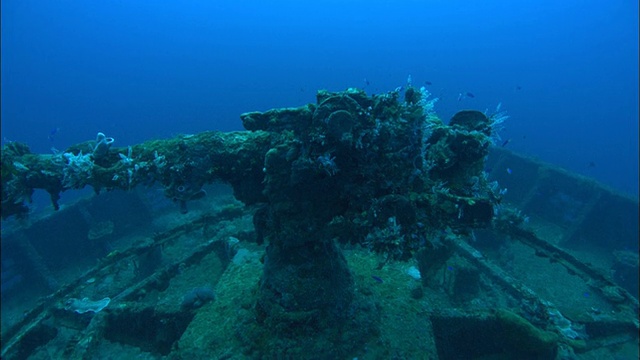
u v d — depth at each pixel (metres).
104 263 6.72
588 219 10.62
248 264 5.60
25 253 9.44
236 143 3.50
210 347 4.02
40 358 6.65
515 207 12.09
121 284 8.44
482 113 3.77
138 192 12.09
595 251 10.36
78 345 4.61
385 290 4.89
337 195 3.44
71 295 6.09
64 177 3.15
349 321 4.12
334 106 3.08
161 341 4.99
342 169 3.25
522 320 4.38
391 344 4.02
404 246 3.05
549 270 8.65
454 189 3.40
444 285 7.00
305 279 3.97
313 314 3.89
